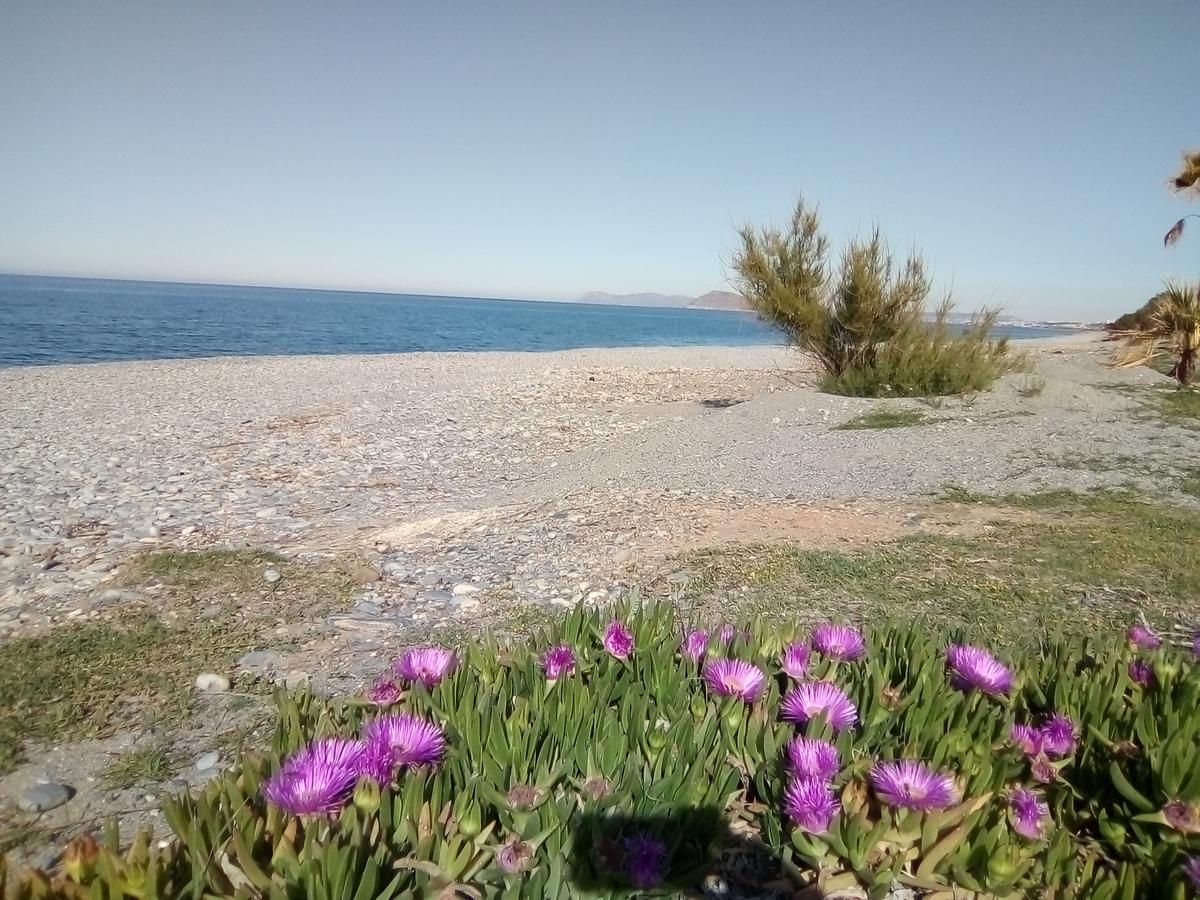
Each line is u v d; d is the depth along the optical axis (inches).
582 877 67.9
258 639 179.9
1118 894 69.7
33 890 57.9
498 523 284.2
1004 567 220.2
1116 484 330.0
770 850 78.5
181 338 1665.8
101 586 221.8
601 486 353.7
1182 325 601.6
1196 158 537.6
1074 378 666.8
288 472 407.8
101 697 149.5
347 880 59.5
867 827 72.6
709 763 83.1
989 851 71.3
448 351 1600.6
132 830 108.7
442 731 80.7
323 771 69.6
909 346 607.5
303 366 1017.5
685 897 75.6
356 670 162.7
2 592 216.4
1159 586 204.8
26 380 789.2
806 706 89.0
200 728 137.9
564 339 2338.8
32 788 118.1
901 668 104.0
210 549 261.1
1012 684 98.9
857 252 612.4
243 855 62.2
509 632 181.2
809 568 218.5
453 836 68.1
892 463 384.8
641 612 115.3
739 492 331.0
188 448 468.4
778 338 679.7
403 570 233.6
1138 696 98.0
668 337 2645.2
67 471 399.2
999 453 397.1
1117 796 84.7
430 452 475.8
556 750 81.0
